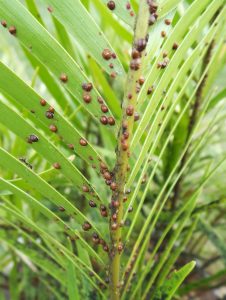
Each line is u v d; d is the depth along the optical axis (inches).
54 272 4.2
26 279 5.9
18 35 2.7
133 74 2.7
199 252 7.0
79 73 2.9
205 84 4.6
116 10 2.9
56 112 2.9
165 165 5.1
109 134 5.3
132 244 5.0
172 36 2.9
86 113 5.7
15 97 2.9
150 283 3.8
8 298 7.4
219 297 7.2
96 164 3.1
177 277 3.4
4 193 3.6
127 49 5.8
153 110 3.0
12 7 2.7
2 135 5.7
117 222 3.2
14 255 5.6
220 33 4.5
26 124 2.9
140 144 4.3
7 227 4.9
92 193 3.2
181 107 4.8
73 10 2.9
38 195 4.7
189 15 2.9
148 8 2.6
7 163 2.9
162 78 2.9
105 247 3.4
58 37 4.5
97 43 3.0
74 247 5.2
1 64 2.7
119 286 3.5
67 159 3.1
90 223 3.3
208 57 4.6
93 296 4.0
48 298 6.1
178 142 4.8
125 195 3.1
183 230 5.4
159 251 5.3
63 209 3.3
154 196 5.3
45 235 3.3
